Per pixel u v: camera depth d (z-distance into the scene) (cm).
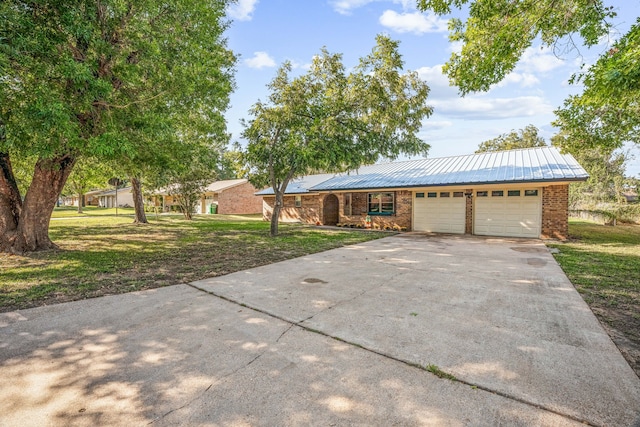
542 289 524
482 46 658
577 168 1126
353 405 232
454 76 727
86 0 588
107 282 577
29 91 564
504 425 210
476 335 348
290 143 1111
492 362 291
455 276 618
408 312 420
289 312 423
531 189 1225
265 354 310
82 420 219
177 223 1947
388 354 307
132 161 863
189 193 2211
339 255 861
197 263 752
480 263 744
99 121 678
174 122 862
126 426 212
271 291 521
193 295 500
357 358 301
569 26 602
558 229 1169
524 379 263
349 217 1788
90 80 571
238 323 387
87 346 328
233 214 3138
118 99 713
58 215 2717
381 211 1645
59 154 699
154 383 262
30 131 564
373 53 1084
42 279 595
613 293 496
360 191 1703
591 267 681
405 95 1137
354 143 1199
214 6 923
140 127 701
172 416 222
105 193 4778
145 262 761
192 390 253
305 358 302
